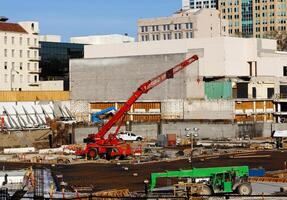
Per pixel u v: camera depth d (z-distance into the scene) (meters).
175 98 149.88
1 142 124.00
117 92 158.38
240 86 157.62
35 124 149.38
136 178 78.06
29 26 191.50
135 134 140.38
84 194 62.97
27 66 190.00
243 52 167.88
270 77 163.12
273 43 177.50
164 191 64.62
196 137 135.25
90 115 159.50
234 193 61.78
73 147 114.12
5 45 184.25
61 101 159.50
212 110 149.12
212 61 164.50
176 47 170.50
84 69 162.50
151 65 154.12
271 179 73.38
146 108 152.00
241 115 151.38
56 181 73.00
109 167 90.56
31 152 115.00
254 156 102.69
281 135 120.50
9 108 149.12
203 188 61.38
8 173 74.69
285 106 159.62
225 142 129.75
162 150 114.19
